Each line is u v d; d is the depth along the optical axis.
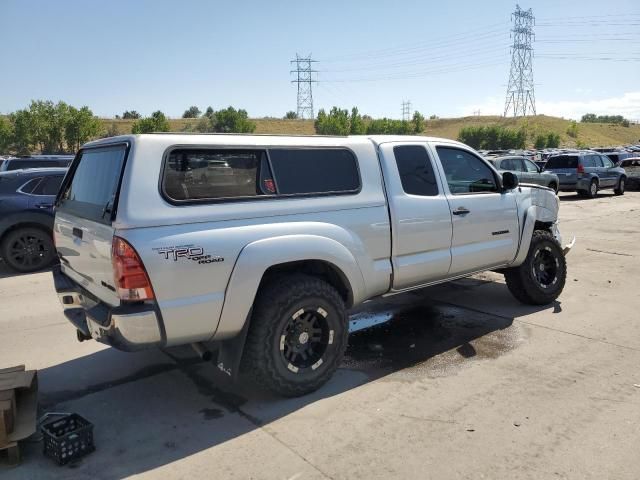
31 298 6.94
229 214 3.53
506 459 3.10
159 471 3.05
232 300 3.48
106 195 3.54
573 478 2.91
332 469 3.03
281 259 3.65
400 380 4.20
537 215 5.93
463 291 6.80
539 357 4.60
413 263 4.61
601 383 4.07
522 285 5.90
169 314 3.29
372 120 107.00
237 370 3.64
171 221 3.30
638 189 24.14
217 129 90.44
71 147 51.50
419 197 4.64
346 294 4.23
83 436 3.20
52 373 4.48
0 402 3.12
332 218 4.04
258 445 3.30
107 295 3.53
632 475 2.93
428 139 4.96
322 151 4.12
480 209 5.18
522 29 108.56
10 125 51.03
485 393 3.94
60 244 4.43
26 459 3.21
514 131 105.81
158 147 3.35
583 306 6.07
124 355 4.86
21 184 8.61
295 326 3.85
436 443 3.28
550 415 3.59
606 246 9.98
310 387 3.91
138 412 3.77
